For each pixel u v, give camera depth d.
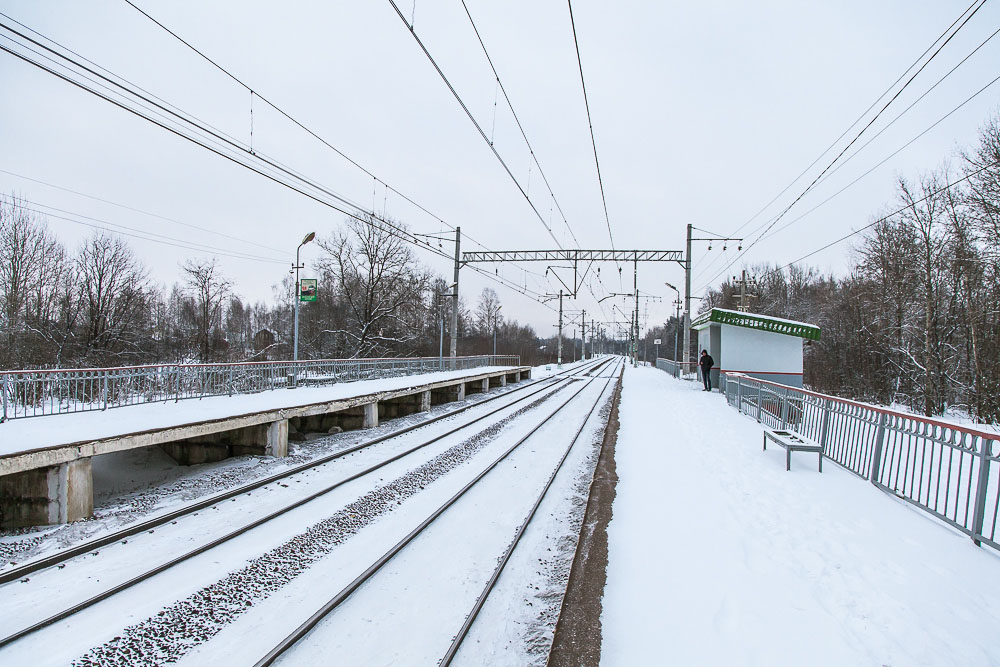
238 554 5.50
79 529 6.23
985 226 19.67
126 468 9.75
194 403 10.70
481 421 14.88
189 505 6.86
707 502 6.47
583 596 4.26
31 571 5.03
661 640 3.59
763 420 12.49
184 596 4.60
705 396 19.83
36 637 3.97
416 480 8.40
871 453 7.14
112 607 4.41
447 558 5.52
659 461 8.89
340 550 5.68
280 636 4.03
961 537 5.02
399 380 18.14
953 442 5.29
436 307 59.94
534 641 3.98
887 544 4.89
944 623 3.54
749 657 3.30
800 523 5.53
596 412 16.88
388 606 4.52
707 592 4.20
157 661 3.71
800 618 3.72
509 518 6.74
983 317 20.36
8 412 8.89
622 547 5.24
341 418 14.18
